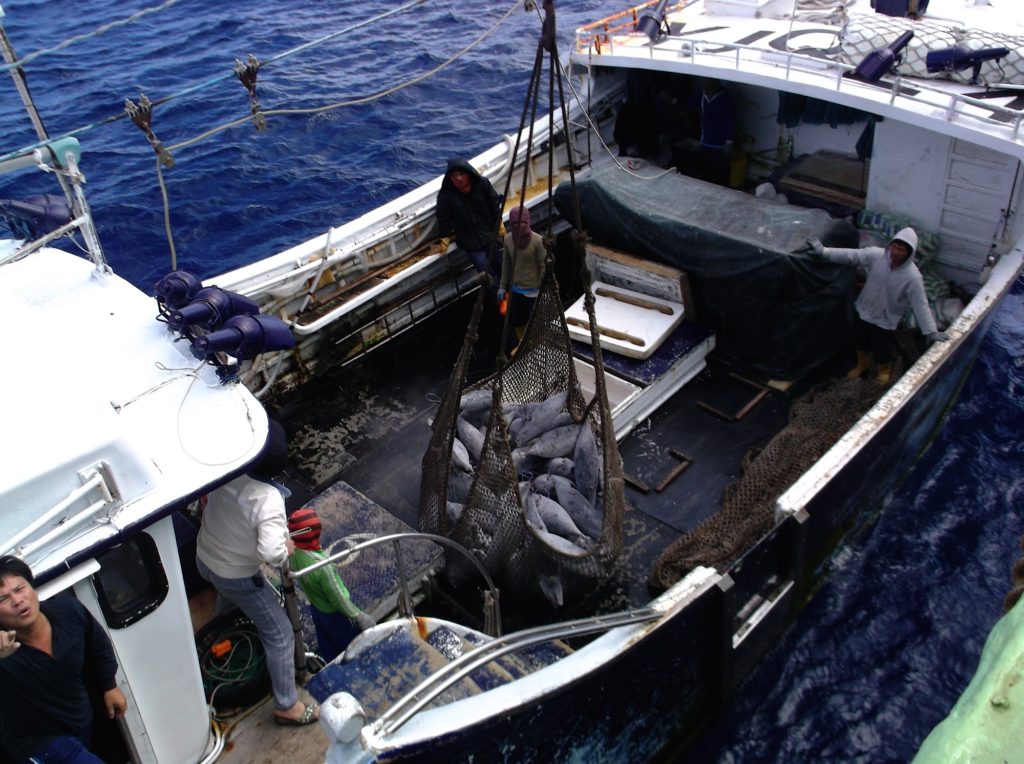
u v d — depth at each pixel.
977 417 7.06
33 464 3.24
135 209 11.46
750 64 7.44
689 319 7.10
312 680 4.04
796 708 5.34
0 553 3.16
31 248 4.43
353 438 6.84
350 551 4.16
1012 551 6.05
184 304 4.19
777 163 8.53
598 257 7.36
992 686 1.62
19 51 16.36
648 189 7.20
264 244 10.85
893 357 6.59
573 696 4.01
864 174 7.86
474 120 13.22
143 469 3.45
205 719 4.00
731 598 4.75
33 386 3.68
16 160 4.45
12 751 3.28
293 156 12.56
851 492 5.66
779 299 6.45
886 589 5.89
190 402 3.87
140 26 17.33
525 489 5.48
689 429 6.63
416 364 7.48
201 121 13.50
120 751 3.98
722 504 6.05
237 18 17.41
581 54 8.18
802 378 6.96
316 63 15.17
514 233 6.76
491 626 4.75
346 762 3.17
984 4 8.21
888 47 6.91
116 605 3.50
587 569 5.15
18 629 3.03
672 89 8.71
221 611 4.76
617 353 6.80
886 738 5.16
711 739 5.26
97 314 4.34
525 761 4.00
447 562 5.39
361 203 11.54
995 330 7.92
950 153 6.89
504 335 4.96
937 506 6.39
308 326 6.68
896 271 6.07
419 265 7.31
